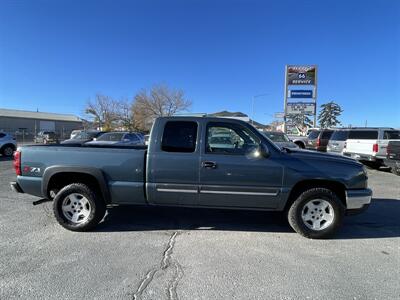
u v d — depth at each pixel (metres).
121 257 4.15
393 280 3.65
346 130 16.19
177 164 4.93
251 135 5.00
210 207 5.06
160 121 5.04
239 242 4.76
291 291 3.37
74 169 5.05
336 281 3.60
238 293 3.31
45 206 6.53
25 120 72.44
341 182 4.89
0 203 6.76
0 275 3.63
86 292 3.29
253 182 4.88
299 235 5.10
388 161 12.05
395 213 6.57
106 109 65.69
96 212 5.07
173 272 3.75
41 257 4.12
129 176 5.04
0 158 17.09
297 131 30.44
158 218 5.88
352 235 5.18
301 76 27.31
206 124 5.00
